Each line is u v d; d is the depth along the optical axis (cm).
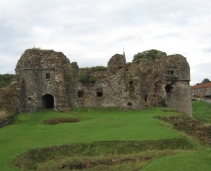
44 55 3212
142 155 1642
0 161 1476
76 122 2611
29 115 2916
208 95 9938
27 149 1670
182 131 2327
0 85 3581
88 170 1480
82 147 1750
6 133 2175
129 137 1894
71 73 3400
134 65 4050
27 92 3114
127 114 3075
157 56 3947
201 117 4875
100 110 3331
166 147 1816
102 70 3509
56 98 3109
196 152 1631
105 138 1867
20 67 3209
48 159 1639
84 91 3403
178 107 3906
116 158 1609
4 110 2752
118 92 3416
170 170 1339
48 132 2148
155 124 2381
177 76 3919
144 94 3878
